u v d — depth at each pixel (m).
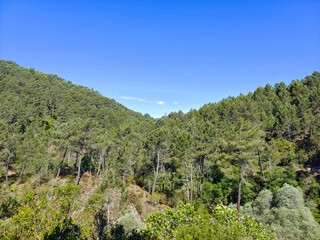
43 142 39.00
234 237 8.14
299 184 31.17
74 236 7.34
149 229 10.27
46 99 85.44
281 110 56.72
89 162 45.56
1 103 69.06
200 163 38.44
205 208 26.69
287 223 18.05
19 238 6.47
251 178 33.50
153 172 39.47
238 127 27.64
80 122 35.41
